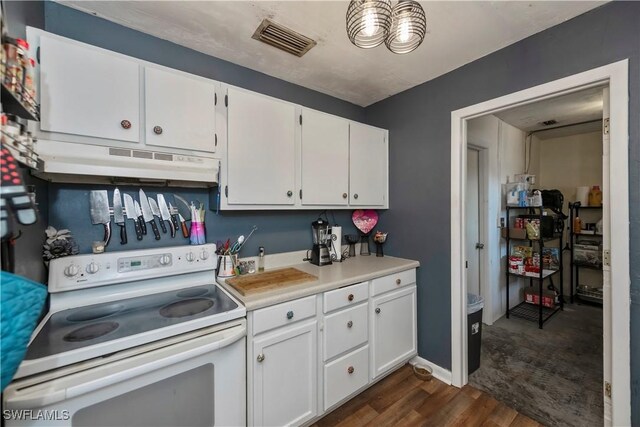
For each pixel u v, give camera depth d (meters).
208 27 1.54
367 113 2.68
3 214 0.61
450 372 1.99
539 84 1.56
